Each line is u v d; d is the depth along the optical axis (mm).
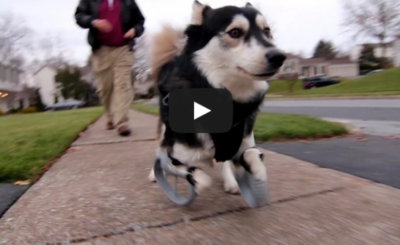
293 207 2309
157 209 2350
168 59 2842
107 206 2424
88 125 7441
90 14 4938
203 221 2150
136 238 1957
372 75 31656
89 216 2264
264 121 6402
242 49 2232
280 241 1873
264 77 2189
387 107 11961
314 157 3783
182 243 1891
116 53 5109
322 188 2658
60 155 4148
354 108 12523
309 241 1856
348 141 4863
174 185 2879
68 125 7301
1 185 2994
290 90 42375
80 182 3010
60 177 3178
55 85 55531
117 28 4980
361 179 2871
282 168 3281
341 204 2332
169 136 2459
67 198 2604
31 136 5438
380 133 5789
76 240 1957
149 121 8039
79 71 54562
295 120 6441
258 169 2174
